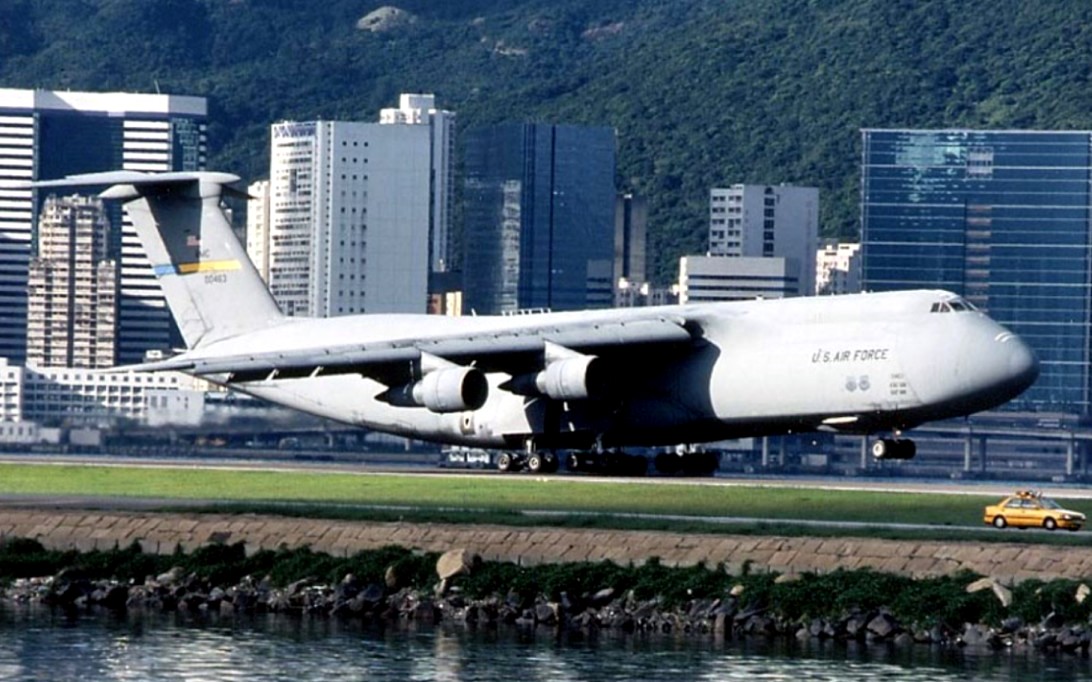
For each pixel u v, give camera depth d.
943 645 125.12
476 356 183.75
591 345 183.25
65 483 180.88
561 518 144.12
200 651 125.31
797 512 151.12
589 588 133.50
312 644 127.06
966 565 129.50
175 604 139.00
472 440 195.62
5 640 128.25
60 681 118.62
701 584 131.62
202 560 142.38
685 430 185.00
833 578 129.88
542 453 192.50
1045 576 127.50
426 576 137.00
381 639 128.38
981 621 126.00
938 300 175.50
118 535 146.75
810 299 183.50
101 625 132.88
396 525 142.88
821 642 126.50
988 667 120.19
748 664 121.31
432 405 182.62
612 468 191.75
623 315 188.25
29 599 141.12
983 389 172.12
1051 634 123.81
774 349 179.88
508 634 129.88
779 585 130.25
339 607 135.88
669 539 136.12
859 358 175.12
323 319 199.62
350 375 196.12
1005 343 173.00
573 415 189.12
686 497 161.50
